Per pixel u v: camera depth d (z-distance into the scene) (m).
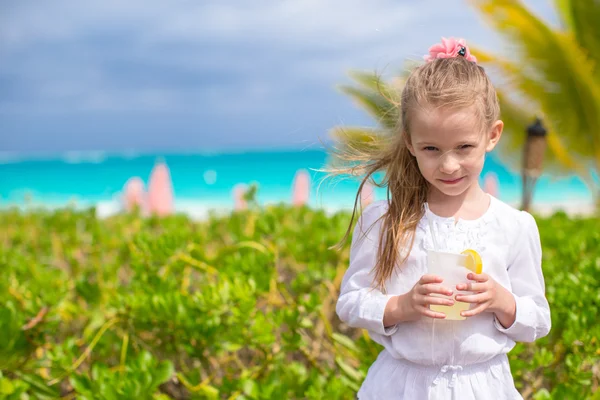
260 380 2.48
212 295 2.47
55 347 2.39
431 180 1.71
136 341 2.59
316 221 3.84
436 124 1.64
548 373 2.35
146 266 2.94
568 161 10.74
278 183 34.19
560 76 10.01
